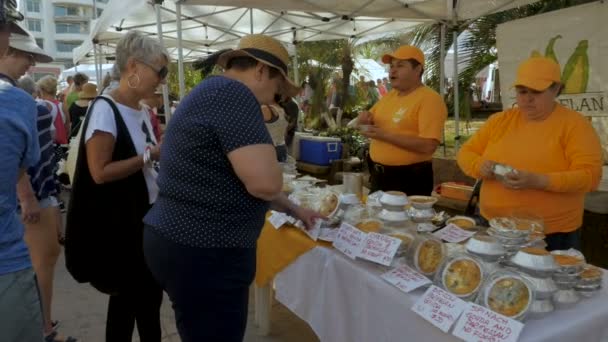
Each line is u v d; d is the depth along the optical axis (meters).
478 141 2.22
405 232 1.71
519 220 1.66
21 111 1.28
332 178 5.22
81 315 3.02
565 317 1.29
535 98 1.89
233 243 1.36
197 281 1.37
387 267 1.60
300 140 5.55
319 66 10.59
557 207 1.90
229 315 1.43
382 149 2.80
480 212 2.17
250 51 1.39
